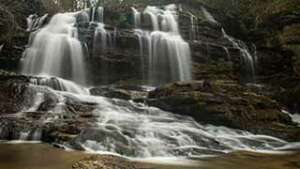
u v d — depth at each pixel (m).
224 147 12.77
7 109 15.04
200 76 24.02
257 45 27.88
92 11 25.88
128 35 23.56
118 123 13.26
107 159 8.82
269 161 10.77
